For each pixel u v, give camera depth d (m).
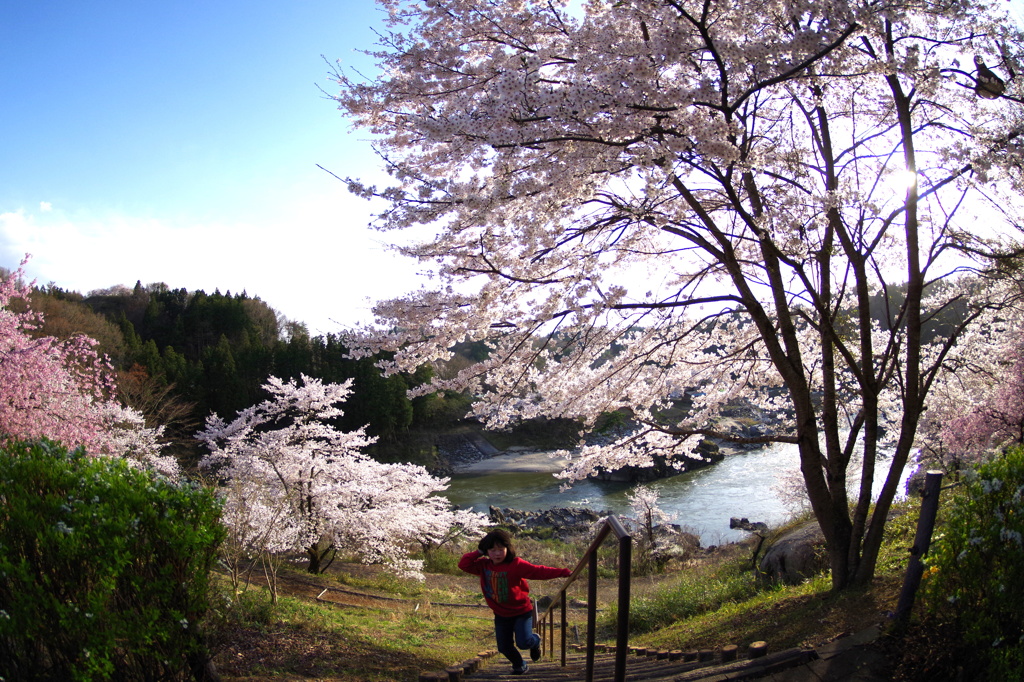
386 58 7.02
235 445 15.72
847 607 5.96
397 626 9.29
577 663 6.71
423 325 7.14
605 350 8.16
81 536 3.07
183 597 3.51
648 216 6.65
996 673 3.47
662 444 8.93
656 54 5.34
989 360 10.66
